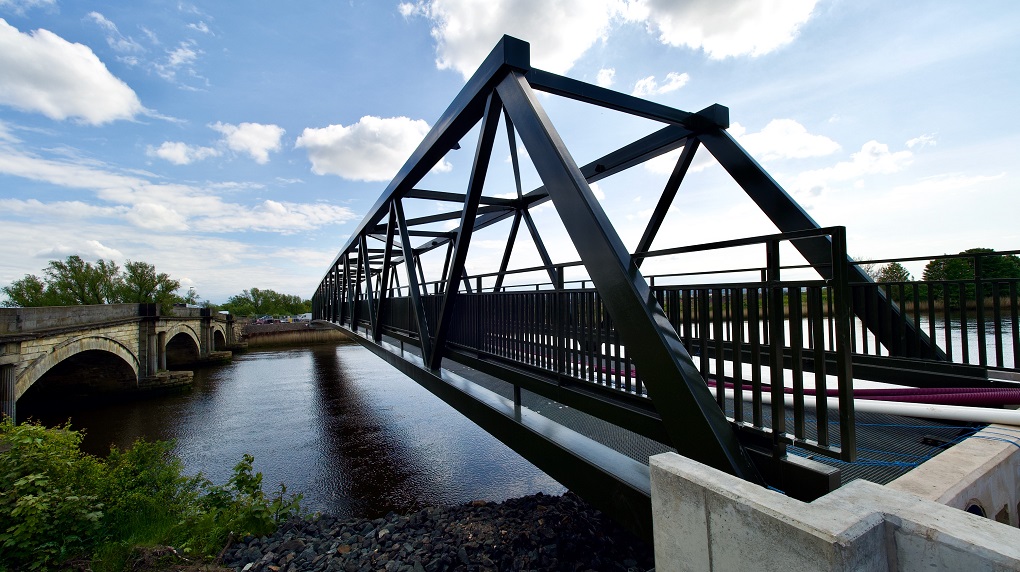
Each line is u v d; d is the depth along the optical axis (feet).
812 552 3.84
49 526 14.83
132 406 67.36
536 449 12.06
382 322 31.07
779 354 7.06
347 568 14.99
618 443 14.79
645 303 8.30
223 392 77.00
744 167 16.69
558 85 14.20
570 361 11.77
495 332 15.89
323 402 65.72
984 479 8.02
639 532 8.40
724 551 4.83
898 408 10.96
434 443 43.32
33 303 139.33
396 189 23.44
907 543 4.04
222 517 18.79
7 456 16.10
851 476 9.06
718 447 7.04
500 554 14.75
